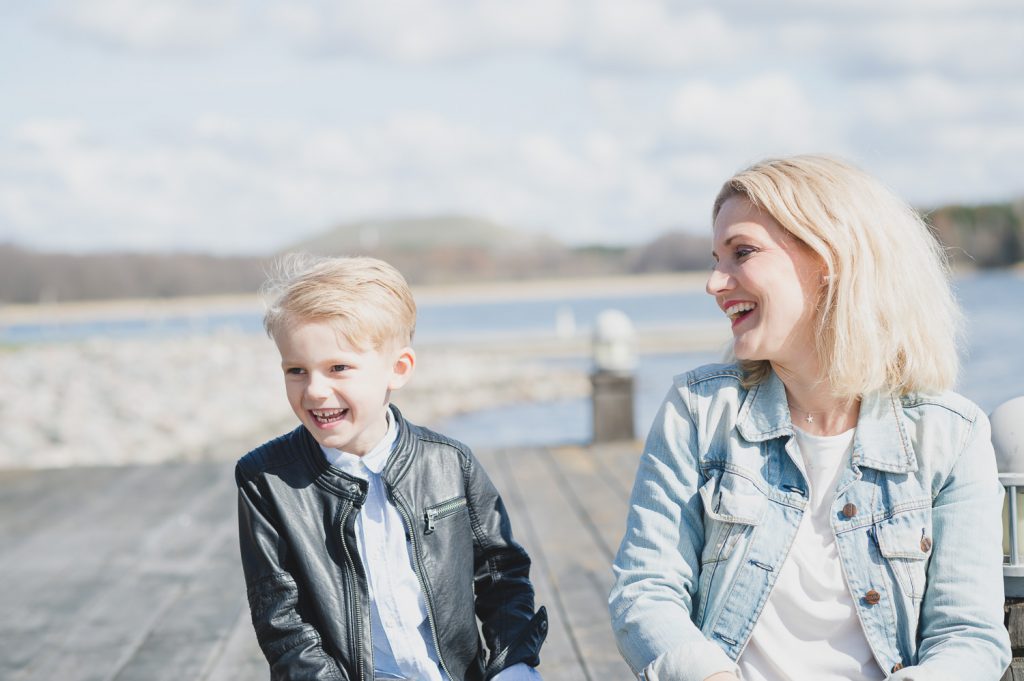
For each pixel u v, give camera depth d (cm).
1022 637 165
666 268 11538
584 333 3303
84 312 9981
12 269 9875
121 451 1088
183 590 380
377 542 176
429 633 176
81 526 489
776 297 159
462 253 12262
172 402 1460
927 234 168
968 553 154
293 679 164
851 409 166
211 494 559
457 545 179
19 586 388
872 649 153
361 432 175
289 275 177
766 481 163
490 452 657
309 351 168
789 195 158
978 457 158
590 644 304
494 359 2250
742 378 171
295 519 172
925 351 160
